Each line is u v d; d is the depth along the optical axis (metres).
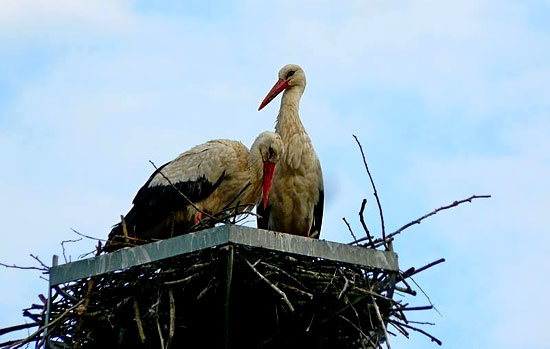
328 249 11.77
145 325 11.91
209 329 12.12
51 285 12.22
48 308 12.09
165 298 11.73
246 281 11.54
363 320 12.14
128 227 15.37
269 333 12.22
